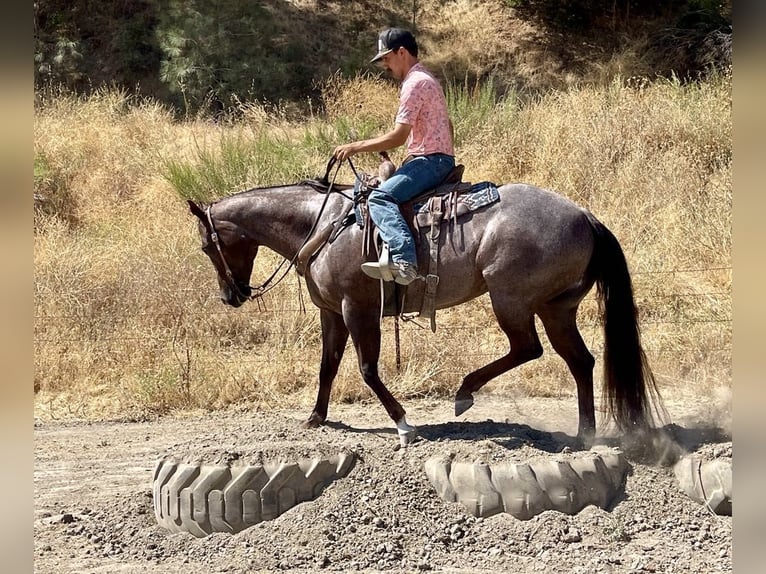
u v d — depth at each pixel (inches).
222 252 235.5
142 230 437.7
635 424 214.8
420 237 214.4
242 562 183.6
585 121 484.7
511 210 211.8
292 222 230.2
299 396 313.0
